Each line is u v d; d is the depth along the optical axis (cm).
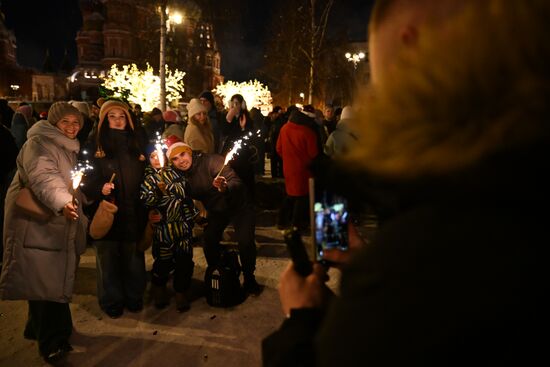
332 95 2309
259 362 308
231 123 603
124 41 4791
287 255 531
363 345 53
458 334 48
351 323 55
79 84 5003
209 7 2012
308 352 83
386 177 60
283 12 2441
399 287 53
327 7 1933
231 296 392
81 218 324
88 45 5238
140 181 369
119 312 373
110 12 4762
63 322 314
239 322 366
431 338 49
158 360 309
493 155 50
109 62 4781
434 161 53
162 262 379
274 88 3294
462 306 49
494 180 50
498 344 48
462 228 53
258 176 1107
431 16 62
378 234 61
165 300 393
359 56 2284
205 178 387
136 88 1733
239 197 399
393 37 68
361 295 56
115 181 356
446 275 51
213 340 337
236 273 399
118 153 359
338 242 115
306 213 566
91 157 356
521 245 50
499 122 50
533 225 51
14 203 298
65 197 285
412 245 55
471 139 51
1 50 6906
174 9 1830
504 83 51
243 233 406
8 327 362
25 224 295
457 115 53
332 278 453
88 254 532
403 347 50
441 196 55
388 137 59
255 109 1101
